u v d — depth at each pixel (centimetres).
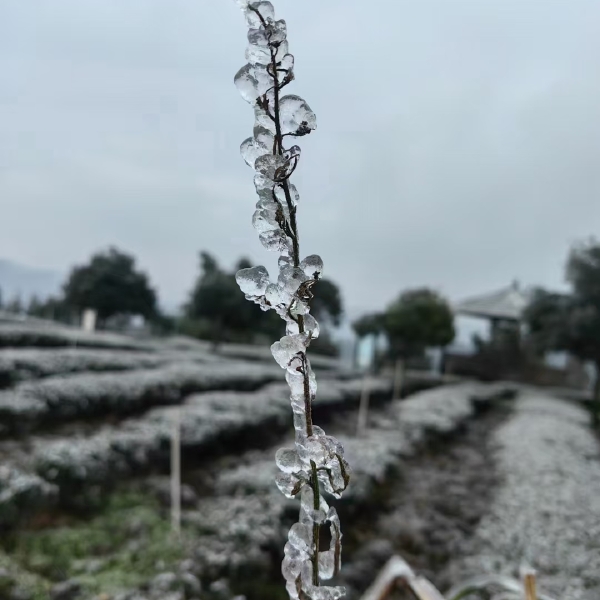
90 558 329
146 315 1781
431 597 126
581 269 1359
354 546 379
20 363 722
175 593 286
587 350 1346
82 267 1723
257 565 314
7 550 323
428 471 563
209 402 662
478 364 1731
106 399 618
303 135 50
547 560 338
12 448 478
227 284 1631
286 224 51
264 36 50
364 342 1566
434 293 1467
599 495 464
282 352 50
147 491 433
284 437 666
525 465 561
